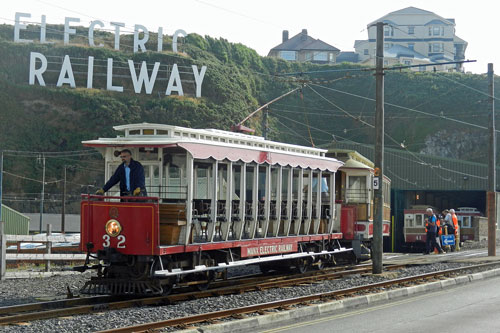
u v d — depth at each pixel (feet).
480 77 343.05
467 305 45.75
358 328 36.14
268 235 60.54
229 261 54.49
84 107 274.57
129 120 272.10
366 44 438.40
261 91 336.29
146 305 44.57
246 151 55.57
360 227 79.92
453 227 117.80
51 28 335.67
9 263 69.72
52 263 73.92
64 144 264.11
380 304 46.91
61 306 43.37
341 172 81.25
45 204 238.07
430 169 196.34
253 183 57.16
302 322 38.55
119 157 50.24
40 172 249.75
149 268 46.14
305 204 66.95
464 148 311.27
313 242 69.56
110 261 46.57
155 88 295.07
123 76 287.89
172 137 48.88
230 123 283.18
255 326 36.19
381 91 68.23
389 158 200.34
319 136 315.99
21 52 294.46
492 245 99.09
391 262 85.05
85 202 47.55
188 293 48.65
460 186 193.57
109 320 36.76
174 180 48.67
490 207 99.50
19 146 257.55
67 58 285.23
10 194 240.12
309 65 370.53
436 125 318.45
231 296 48.11
